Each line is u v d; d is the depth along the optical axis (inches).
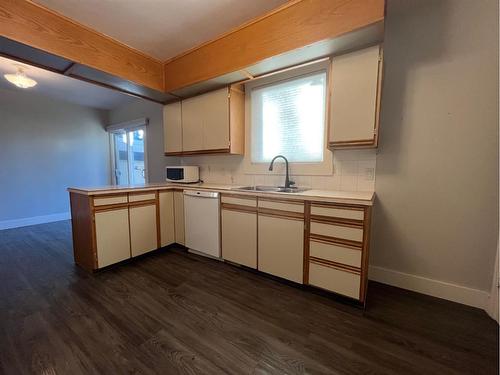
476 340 55.4
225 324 61.1
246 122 113.8
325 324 61.2
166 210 113.1
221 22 83.3
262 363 49.0
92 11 76.4
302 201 75.2
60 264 98.4
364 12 60.7
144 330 58.6
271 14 76.7
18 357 49.9
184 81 105.7
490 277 66.6
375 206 82.9
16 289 77.9
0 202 154.8
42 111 170.4
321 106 94.0
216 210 98.9
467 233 69.2
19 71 120.4
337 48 72.0
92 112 197.5
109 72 92.3
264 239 85.2
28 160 165.5
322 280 72.9
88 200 85.7
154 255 109.4
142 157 190.5
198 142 118.8
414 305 69.6
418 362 49.3
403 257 79.3
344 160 88.4
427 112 72.0
